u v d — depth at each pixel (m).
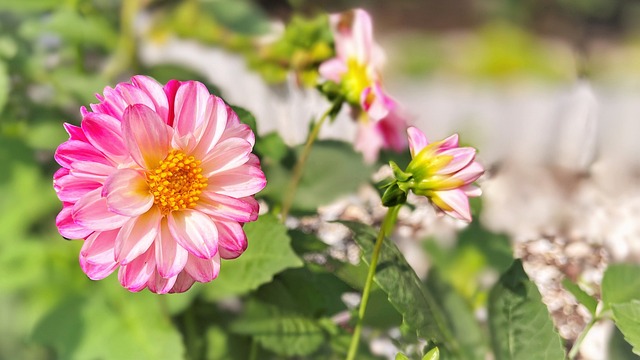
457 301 0.87
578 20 3.39
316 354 0.92
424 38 3.21
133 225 0.72
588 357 1.22
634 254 1.59
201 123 0.74
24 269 0.92
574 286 0.85
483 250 0.90
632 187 2.07
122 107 0.74
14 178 0.96
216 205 0.74
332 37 1.02
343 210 1.48
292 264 0.85
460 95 2.43
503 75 2.79
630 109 2.32
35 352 0.96
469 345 0.84
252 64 1.82
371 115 0.85
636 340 0.78
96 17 1.06
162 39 1.90
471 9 3.47
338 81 0.86
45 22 1.04
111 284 0.92
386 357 0.94
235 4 1.09
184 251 0.73
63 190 0.72
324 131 1.87
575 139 2.32
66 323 0.90
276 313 0.90
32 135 0.98
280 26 1.17
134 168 0.73
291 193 0.89
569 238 1.64
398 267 0.80
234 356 0.93
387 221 0.78
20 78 1.02
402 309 0.78
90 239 0.72
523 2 3.40
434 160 0.75
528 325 0.81
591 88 2.44
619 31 3.40
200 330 0.94
